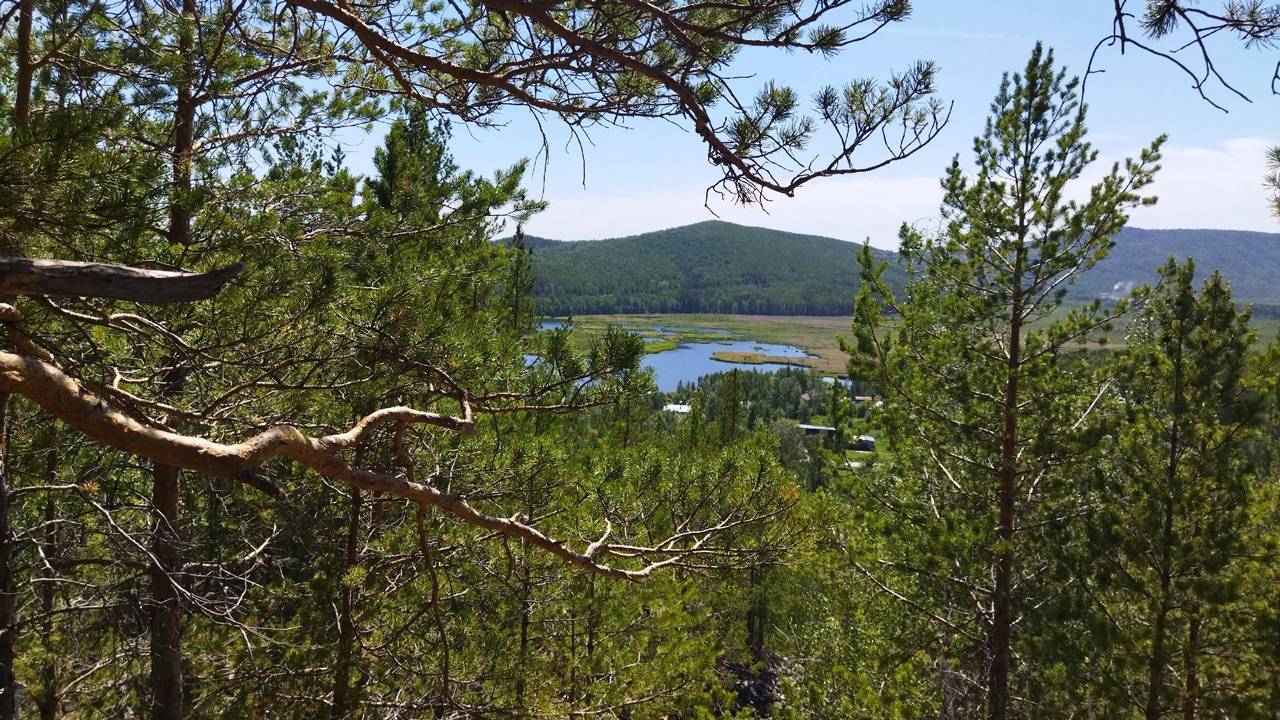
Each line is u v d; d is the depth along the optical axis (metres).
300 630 5.64
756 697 18.38
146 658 5.64
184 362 4.44
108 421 1.60
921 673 10.59
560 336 4.50
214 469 1.75
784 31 2.58
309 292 4.04
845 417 12.06
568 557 3.00
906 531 10.19
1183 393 7.96
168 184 3.47
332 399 5.05
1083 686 8.08
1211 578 7.63
